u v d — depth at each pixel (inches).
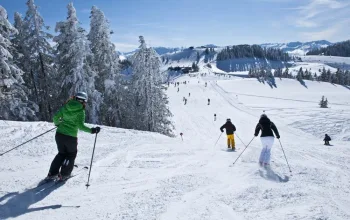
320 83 4603.8
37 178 229.9
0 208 172.4
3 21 832.3
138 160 319.6
